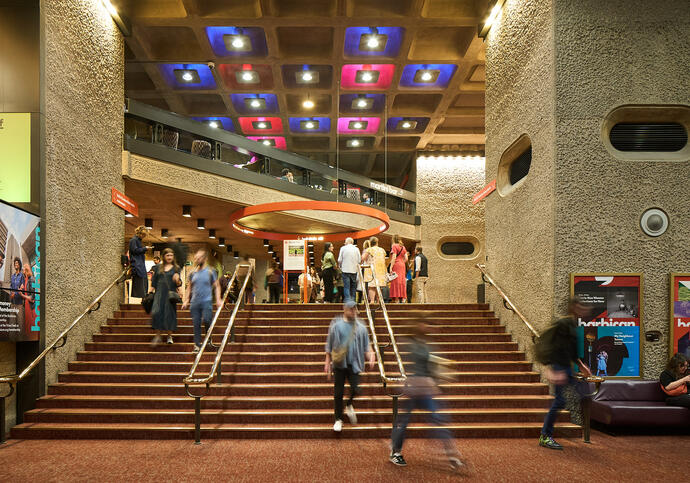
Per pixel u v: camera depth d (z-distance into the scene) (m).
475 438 5.80
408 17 11.74
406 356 7.66
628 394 6.38
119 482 4.23
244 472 4.48
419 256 12.66
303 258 12.77
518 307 8.13
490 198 9.75
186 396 6.59
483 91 15.84
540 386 6.77
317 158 23.80
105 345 7.86
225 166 12.43
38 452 5.16
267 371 7.25
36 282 6.38
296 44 13.69
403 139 20.47
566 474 4.48
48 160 6.82
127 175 9.88
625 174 6.87
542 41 7.33
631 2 6.98
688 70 6.91
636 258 6.79
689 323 6.65
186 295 7.79
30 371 6.35
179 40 13.43
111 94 9.39
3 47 6.70
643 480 4.32
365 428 5.74
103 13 9.02
